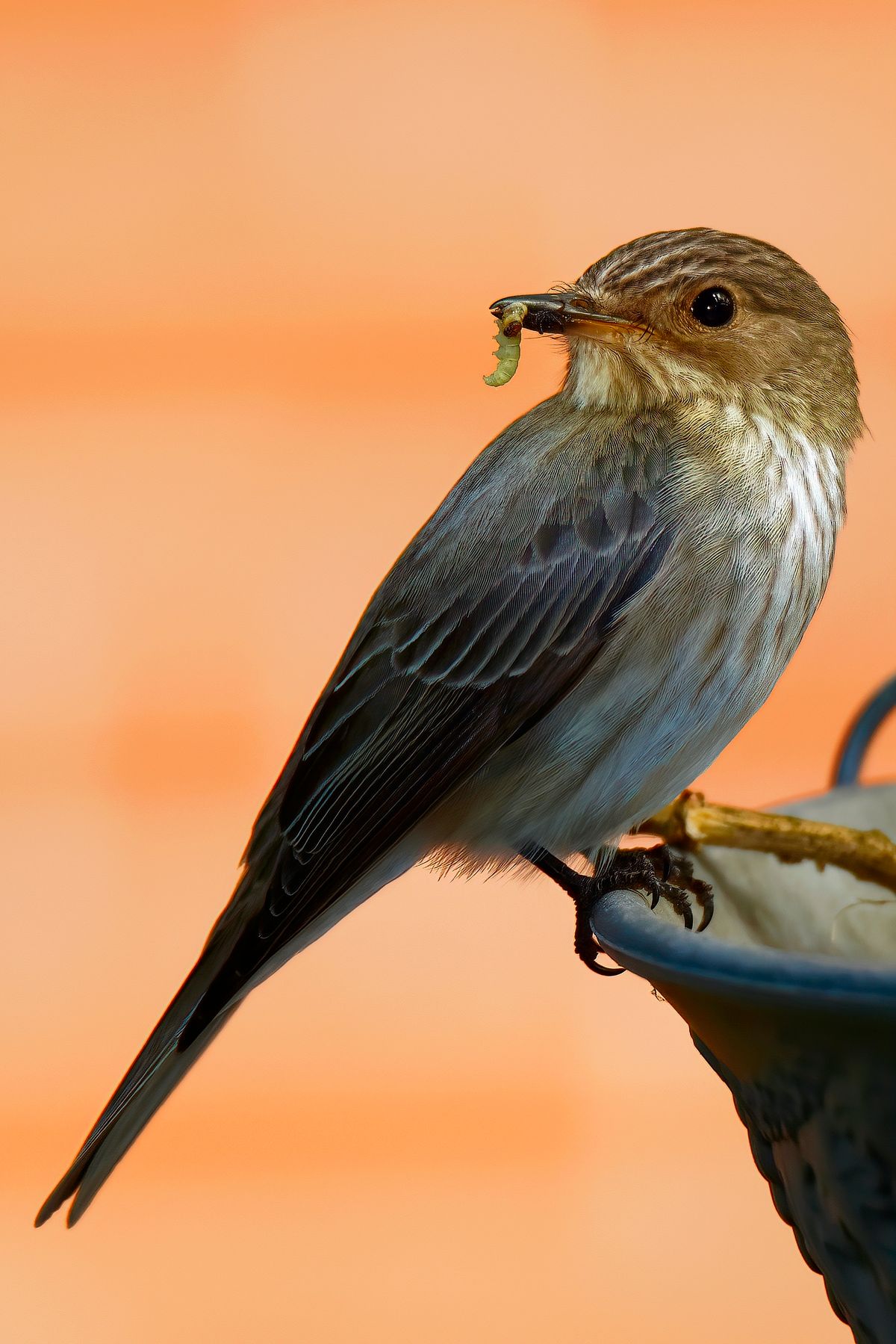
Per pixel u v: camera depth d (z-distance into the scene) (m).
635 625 2.55
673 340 2.56
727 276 2.56
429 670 2.55
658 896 2.51
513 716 2.55
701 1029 2.48
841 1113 2.47
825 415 2.56
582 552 2.55
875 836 2.51
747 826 2.51
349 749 2.56
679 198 2.68
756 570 2.55
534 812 2.55
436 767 2.55
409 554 2.56
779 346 2.56
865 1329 2.48
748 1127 2.49
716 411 2.56
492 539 2.55
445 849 2.56
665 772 2.55
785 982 2.46
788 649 2.55
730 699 2.55
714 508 2.55
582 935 2.55
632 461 2.55
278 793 2.56
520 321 2.56
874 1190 2.47
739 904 2.51
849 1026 2.46
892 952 2.51
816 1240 2.48
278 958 2.55
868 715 2.54
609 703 2.55
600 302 2.56
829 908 2.51
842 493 2.56
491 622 2.55
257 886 2.56
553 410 2.57
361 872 2.55
